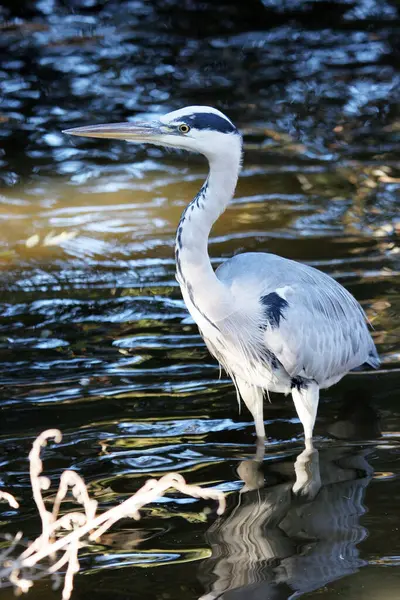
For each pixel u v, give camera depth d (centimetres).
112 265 1378
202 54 2406
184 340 1155
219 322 915
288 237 1438
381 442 930
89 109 2038
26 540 766
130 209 1571
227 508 816
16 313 1233
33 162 1777
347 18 2664
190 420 978
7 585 709
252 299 924
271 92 2125
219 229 1477
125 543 765
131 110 2017
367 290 1247
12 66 2325
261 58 2359
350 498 826
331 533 770
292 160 1755
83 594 695
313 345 948
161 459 900
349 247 1393
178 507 825
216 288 898
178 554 748
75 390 1034
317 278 999
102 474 872
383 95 2083
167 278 1335
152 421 973
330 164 1730
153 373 1073
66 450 915
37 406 998
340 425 968
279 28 2602
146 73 2269
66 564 738
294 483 855
